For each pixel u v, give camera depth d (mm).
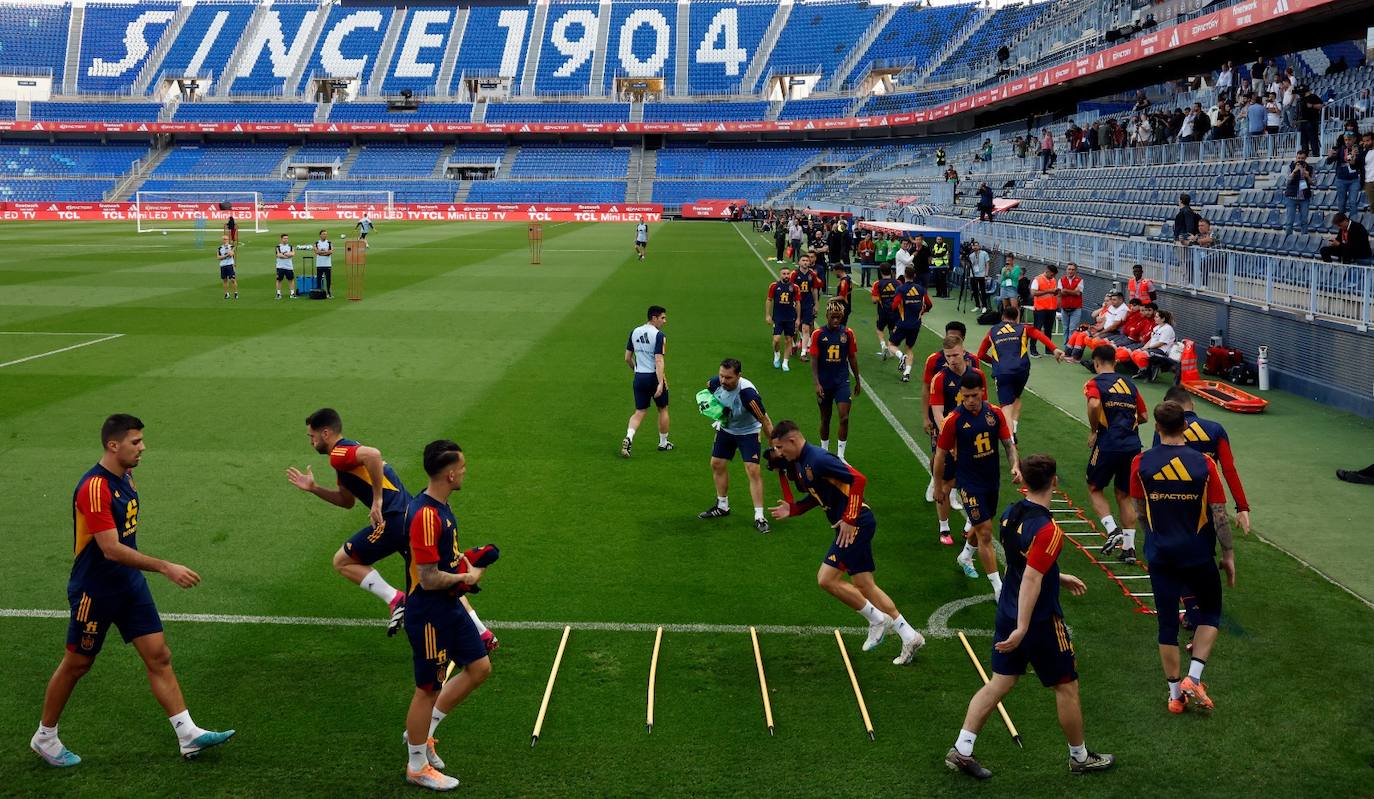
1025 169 42312
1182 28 34719
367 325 22594
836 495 7371
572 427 13898
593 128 82062
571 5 91688
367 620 7859
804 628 7797
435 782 5695
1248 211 23062
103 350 19109
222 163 83562
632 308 25875
